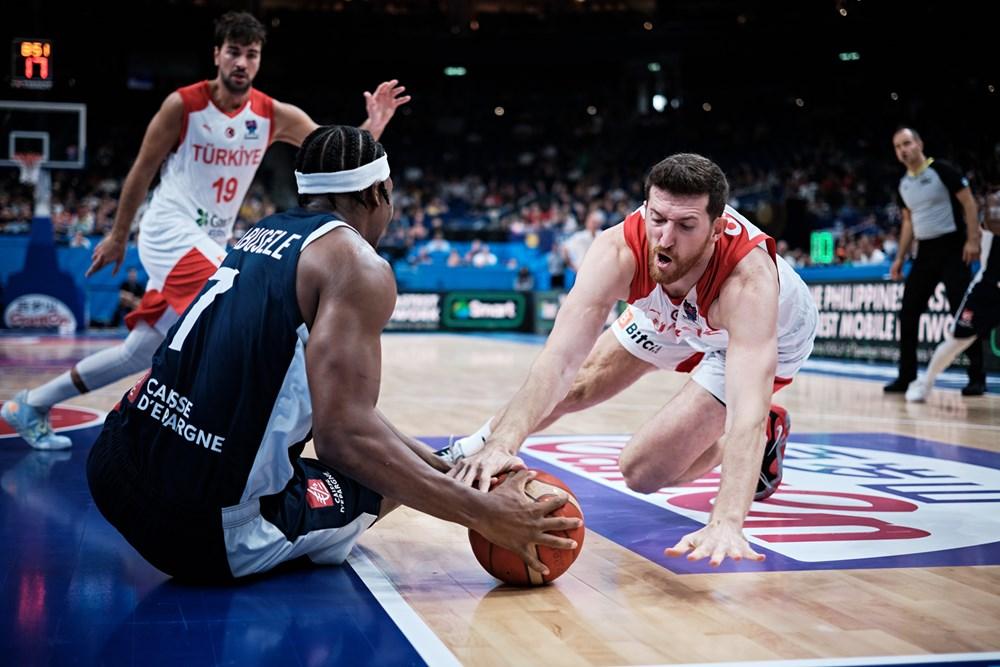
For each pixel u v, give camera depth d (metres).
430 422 6.05
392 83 4.44
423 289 19.33
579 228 22.17
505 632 2.24
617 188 27.67
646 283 2.89
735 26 26.78
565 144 30.38
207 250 4.49
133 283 17.34
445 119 31.02
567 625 2.30
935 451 5.12
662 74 30.33
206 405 2.46
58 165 16.08
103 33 26.03
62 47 25.73
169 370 2.54
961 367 10.49
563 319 2.85
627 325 3.63
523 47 28.75
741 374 2.66
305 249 2.45
